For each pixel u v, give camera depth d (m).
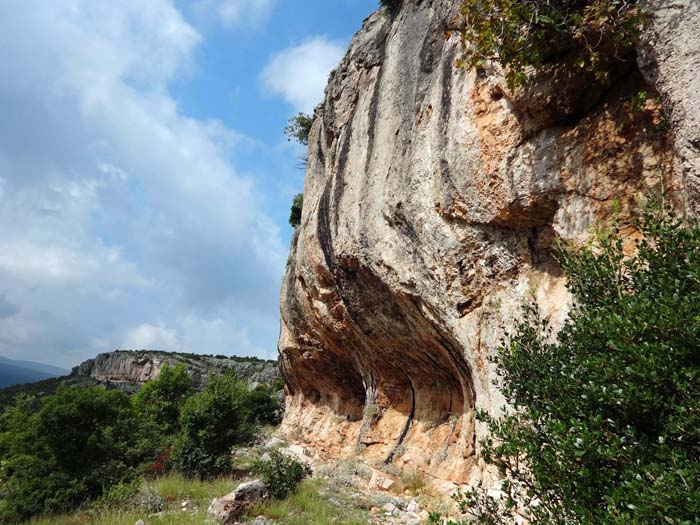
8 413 14.47
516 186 6.39
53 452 9.85
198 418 12.21
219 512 7.85
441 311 8.20
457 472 8.80
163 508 8.80
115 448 10.52
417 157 8.72
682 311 2.65
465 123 7.33
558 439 2.81
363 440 12.68
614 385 2.71
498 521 3.42
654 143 5.10
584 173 5.65
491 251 7.14
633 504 2.32
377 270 9.77
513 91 6.04
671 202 4.77
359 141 11.55
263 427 23.08
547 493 2.95
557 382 3.31
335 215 11.82
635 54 5.15
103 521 7.96
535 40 5.31
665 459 2.45
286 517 8.00
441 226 7.96
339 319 12.97
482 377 7.11
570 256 4.49
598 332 3.06
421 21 9.92
